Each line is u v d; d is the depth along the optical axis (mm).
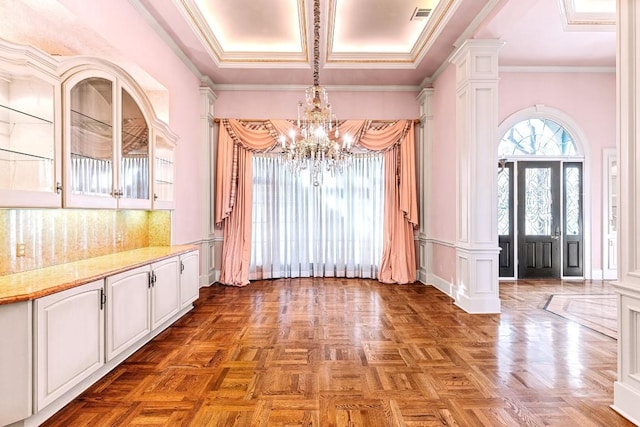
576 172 6203
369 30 4656
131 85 3295
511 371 2654
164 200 3934
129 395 2285
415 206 5895
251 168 5938
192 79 5102
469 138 4148
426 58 4957
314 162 4246
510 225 6223
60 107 2393
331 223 6250
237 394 2311
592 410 2141
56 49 3064
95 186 2867
